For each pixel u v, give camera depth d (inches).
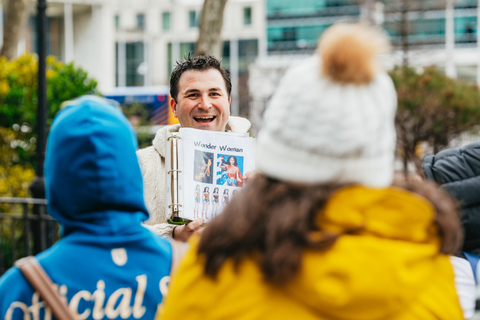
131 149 61.0
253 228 45.8
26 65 315.3
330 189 44.9
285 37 1289.4
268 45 1295.5
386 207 44.6
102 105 61.2
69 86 323.0
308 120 44.8
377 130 45.1
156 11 1312.7
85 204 58.3
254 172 92.3
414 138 609.9
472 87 642.2
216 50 398.3
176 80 108.0
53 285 56.8
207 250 47.3
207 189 92.7
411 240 45.7
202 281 47.8
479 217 89.0
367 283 42.9
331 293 43.3
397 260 43.7
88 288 57.5
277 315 45.3
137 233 60.3
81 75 332.2
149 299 59.3
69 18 1047.6
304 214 44.1
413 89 597.0
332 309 43.8
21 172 299.6
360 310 43.6
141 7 1316.4
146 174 100.4
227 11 1312.7
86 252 58.2
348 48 44.2
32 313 56.2
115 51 1274.6
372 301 43.4
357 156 44.8
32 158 308.7
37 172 239.3
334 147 44.3
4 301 56.7
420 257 45.3
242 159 94.1
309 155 45.0
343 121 44.1
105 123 59.4
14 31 449.1
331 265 43.3
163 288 60.1
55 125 60.3
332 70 44.4
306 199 44.7
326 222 45.0
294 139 45.3
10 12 445.1
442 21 1148.5
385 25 802.8
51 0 1024.2
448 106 593.3
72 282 57.3
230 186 92.9
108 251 58.8
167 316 49.5
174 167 92.5
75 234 58.9
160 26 1314.0
